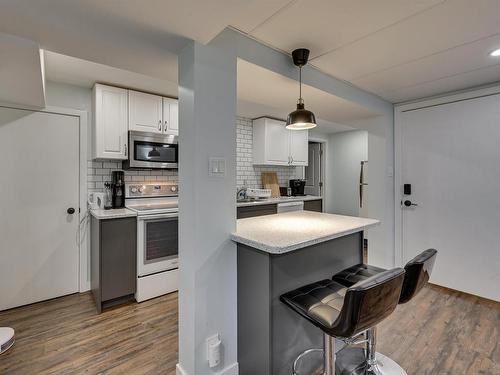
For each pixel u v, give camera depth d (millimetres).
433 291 2779
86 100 2807
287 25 1533
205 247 1465
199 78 1431
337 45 1764
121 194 2883
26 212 2527
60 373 1654
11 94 2160
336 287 1541
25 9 1123
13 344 1924
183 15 1207
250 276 1534
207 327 1490
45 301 2611
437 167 2852
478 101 2578
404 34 1636
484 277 2590
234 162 1585
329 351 1374
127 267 2521
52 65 2260
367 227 1891
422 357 1796
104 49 1438
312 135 5168
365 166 4895
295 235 1535
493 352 1837
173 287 2789
